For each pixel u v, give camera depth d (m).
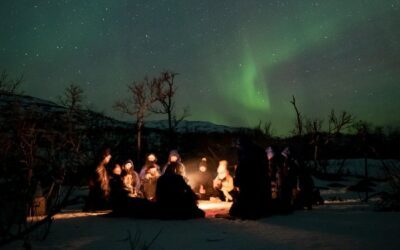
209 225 6.87
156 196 8.46
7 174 4.51
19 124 6.58
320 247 4.53
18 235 3.91
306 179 9.46
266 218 7.55
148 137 34.66
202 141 33.75
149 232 6.26
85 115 25.80
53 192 8.77
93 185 10.91
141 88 28.17
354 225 6.01
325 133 35.53
